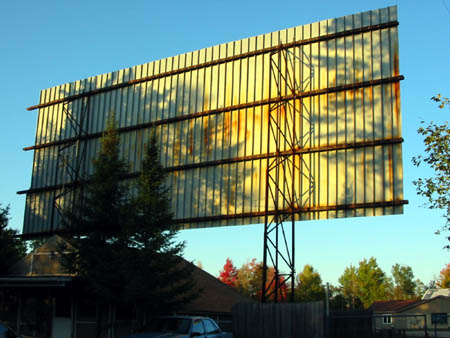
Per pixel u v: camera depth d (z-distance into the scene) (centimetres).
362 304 9412
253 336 2633
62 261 2517
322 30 3212
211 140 3475
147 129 3788
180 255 2455
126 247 2383
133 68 3962
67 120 4175
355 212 2881
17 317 2631
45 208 4088
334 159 2998
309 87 3177
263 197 3177
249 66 3431
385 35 3002
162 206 2486
